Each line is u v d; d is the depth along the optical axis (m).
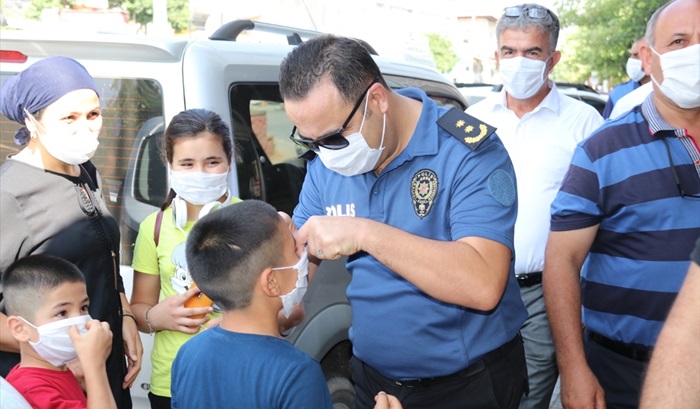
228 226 1.87
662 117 2.49
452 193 2.17
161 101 2.72
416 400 2.32
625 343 2.59
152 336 2.76
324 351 3.06
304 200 2.56
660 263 2.48
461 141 2.16
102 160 2.80
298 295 2.01
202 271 1.88
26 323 2.12
